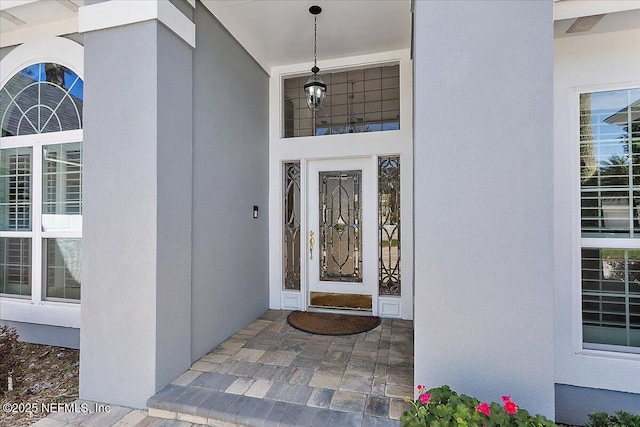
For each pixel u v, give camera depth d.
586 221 2.55
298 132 4.77
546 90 2.01
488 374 2.05
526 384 2.00
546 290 1.99
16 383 2.88
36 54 3.72
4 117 3.91
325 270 4.59
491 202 2.06
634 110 2.46
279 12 3.42
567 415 2.48
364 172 4.45
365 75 4.53
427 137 2.14
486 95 2.07
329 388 2.49
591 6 2.24
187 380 2.63
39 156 3.77
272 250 4.66
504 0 2.06
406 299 4.19
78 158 3.65
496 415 1.64
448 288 2.11
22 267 3.89
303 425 2.07
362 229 4.45
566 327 2.48
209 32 3.25
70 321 3.57
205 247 3.16
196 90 3.04
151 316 2.46
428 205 2.14
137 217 2.51
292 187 4.71
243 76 3.95
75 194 3.66
